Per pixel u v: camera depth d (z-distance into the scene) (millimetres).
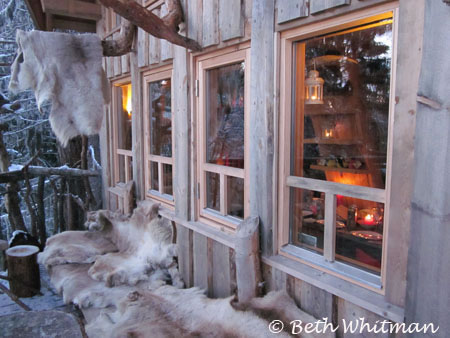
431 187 1406
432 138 1396
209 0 2656
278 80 2184
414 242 1486
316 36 2059
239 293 2330
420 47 1477
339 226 2035
